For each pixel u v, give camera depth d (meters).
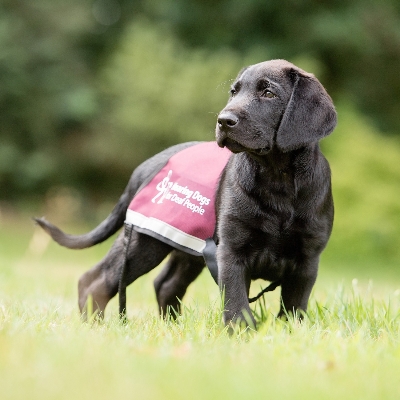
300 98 7.30
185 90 31.83
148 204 8.44
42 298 10.16
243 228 7.31
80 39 39.16
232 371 5.17
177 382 4.78
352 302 8.38
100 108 35.81
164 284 9.64
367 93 37.50
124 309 8.39
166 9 38.38
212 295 11.16
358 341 6.20
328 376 5.20
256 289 12.46
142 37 33.22
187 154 8.62
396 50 36.59
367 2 37.12
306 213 7.30
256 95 7.36
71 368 4.98
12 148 36.09
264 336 6.39
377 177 28.62
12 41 35.97
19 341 5.66
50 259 22.27
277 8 37.00
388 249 27.53
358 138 29.36
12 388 4.51
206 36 38.38
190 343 6.15
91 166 36.72
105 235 9.27
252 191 7.26
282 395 4.62
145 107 32.12
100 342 5.91
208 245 7.89
